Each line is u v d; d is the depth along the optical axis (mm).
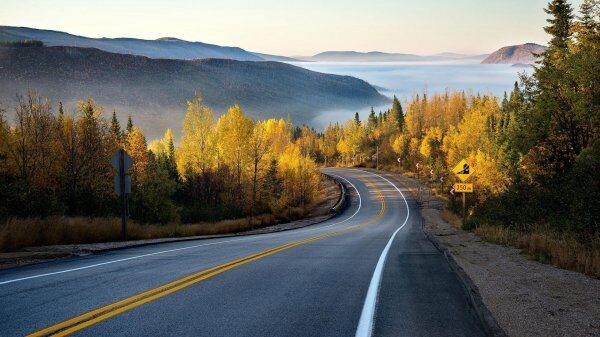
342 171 112688
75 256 10914
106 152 33781
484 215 22047
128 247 13539
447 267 9164
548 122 22359
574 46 23578
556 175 19406
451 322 4973
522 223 16953
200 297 6043
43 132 31438
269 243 15469
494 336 4344
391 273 8289
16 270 8414
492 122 77750
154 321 4844
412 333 4559
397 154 120562
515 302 5871
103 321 4828
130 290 6438
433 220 40781
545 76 22547
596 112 19484
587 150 15773
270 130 89438
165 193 35719
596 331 4609
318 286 6898
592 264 8148
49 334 4344
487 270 8547
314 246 14016
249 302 5789
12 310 5262
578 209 13094
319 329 4633
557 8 35781
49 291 6344
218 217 37750
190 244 15164
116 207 28828
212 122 48500
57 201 20859
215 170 48375
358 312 5336
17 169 29594
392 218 47656
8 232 11914
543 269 8664
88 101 34875
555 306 5648
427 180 86438
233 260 9891
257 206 47094
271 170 57531
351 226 35188
